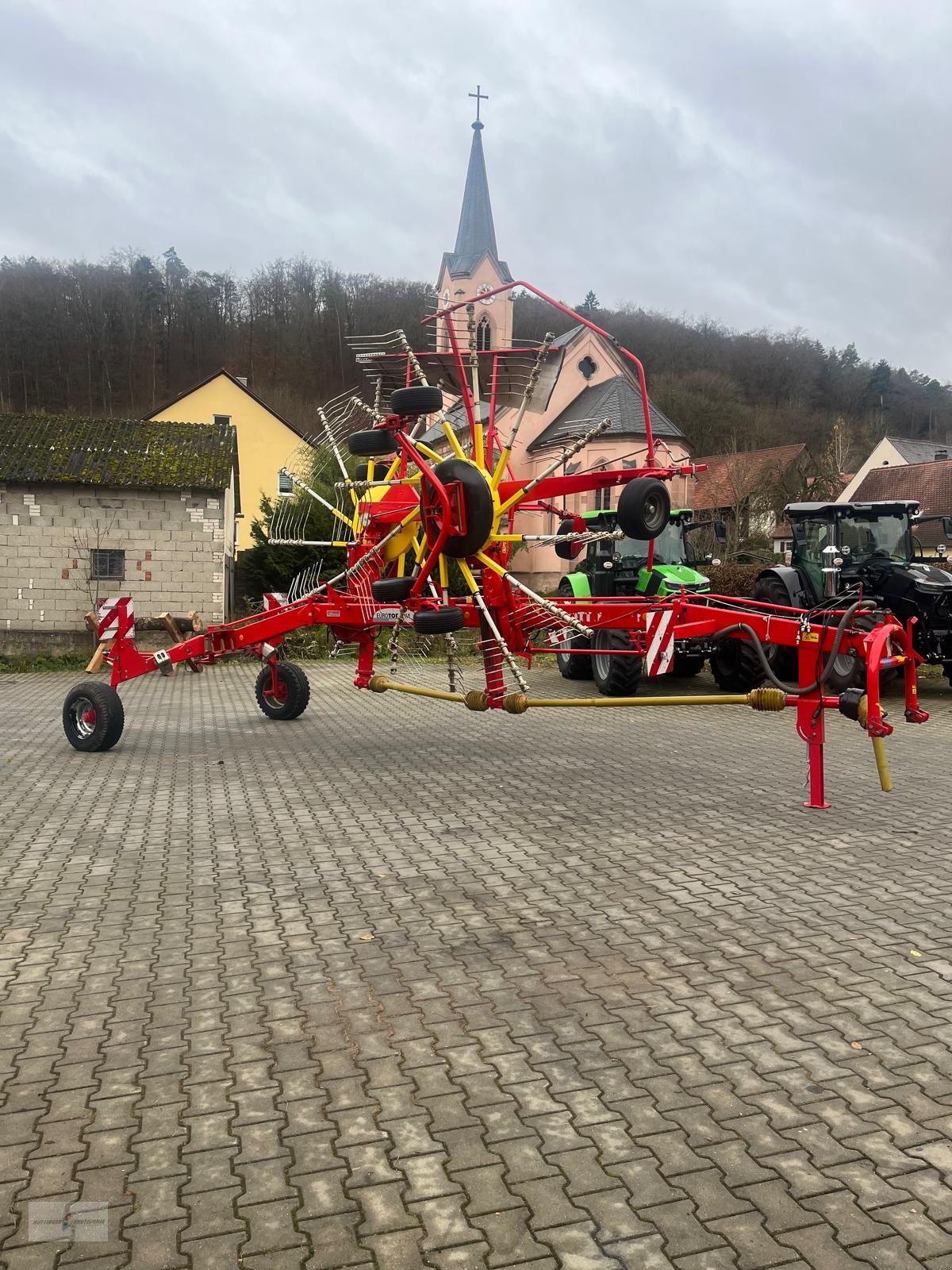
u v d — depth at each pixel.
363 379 9.22
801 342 69.00
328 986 4.00
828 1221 2.54
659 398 56.38
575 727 10.97
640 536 7.23
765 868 5.56
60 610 19.78
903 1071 3.29
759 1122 2.98
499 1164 2.79
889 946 4.38
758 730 10.68
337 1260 2.41
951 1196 2.63
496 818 6.79
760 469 34.81
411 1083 3.23
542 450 11.38
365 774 8.38
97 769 8.65
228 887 5.32
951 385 76.62
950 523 13.56
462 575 8.02
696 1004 3.80
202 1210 2.60
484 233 49.56
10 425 21.44
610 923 4.70
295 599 10.63
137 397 71.19
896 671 12.68
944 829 6.41
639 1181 2.70
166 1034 3.59
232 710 12.69
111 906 5.01
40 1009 3.81
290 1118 3.03
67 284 71.00
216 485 20.12
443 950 4.38
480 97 49.53
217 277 75.56
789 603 13.84
